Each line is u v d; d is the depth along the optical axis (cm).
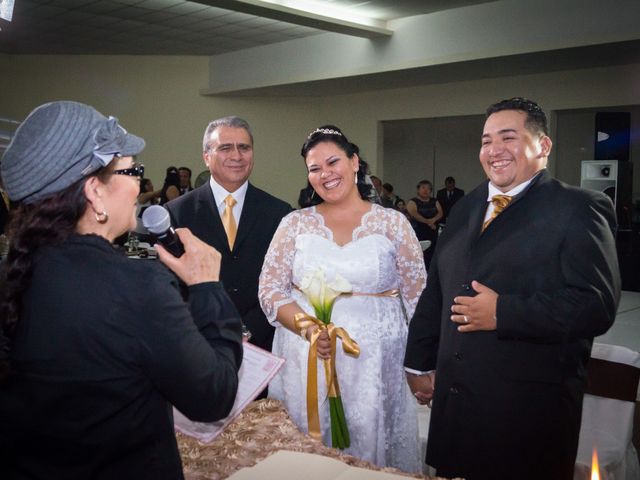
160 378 92
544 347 172
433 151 1247
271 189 1305
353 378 210
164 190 937
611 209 175
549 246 170
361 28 941
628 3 759
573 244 167
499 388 175
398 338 218
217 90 1228
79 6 875
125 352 90
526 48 847
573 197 173
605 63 930
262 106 1288
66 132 91
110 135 94
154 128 1246
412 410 223
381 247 216
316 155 217
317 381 204
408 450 222
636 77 934
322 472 119
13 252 93
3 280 92
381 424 210
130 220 102
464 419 181
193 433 126
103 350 90
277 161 1304
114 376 90
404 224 224
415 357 206
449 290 190
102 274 92
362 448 209
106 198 97
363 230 220
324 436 209
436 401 190
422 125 1253
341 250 215
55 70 1206
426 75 1041
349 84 1140
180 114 1252
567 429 173
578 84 989
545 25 830
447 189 1073
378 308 215
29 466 92
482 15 887
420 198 955
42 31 1013
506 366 174
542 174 182
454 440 183
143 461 94
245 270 257
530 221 175
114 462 93
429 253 912
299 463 123
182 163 1260
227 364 101
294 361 217
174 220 260
